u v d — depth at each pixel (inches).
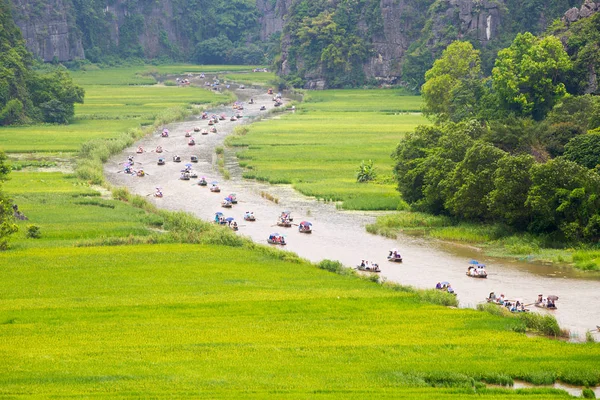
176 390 6053.2
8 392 5954.7
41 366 6550.2
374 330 7652.6
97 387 6092.5
